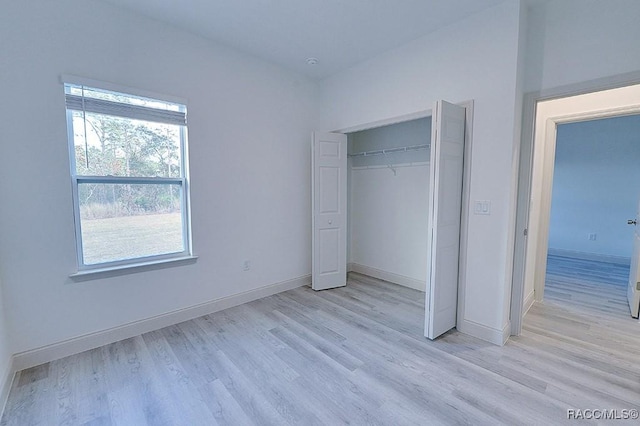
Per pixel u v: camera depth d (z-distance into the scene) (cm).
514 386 192
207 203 299
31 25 203
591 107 293
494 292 246
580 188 544
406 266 391
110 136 245
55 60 213
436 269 244
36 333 214
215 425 162
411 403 177
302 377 203
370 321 288
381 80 323
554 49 231
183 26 267
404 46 300
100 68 230
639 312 293
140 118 254
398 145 390
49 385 193
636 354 229
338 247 386
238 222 325
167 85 265
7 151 199
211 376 204
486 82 244
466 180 258
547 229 330
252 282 342
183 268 286
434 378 201
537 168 313
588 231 541
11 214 202
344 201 387
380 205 417
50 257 218
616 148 510
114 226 251
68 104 221
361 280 418
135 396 184
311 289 382
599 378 200
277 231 362
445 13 247
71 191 225
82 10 221
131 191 259
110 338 246
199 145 289
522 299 257
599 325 279
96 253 243
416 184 372
